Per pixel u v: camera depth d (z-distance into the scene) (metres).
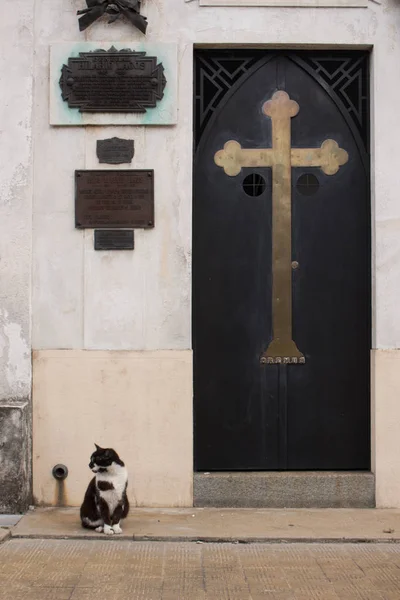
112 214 7.79
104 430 7.73
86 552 6.52
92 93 7.77
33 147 7.80
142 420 7.73
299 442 8.00
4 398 7.68
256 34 7.84
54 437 7.74
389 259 7.82
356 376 8.02
